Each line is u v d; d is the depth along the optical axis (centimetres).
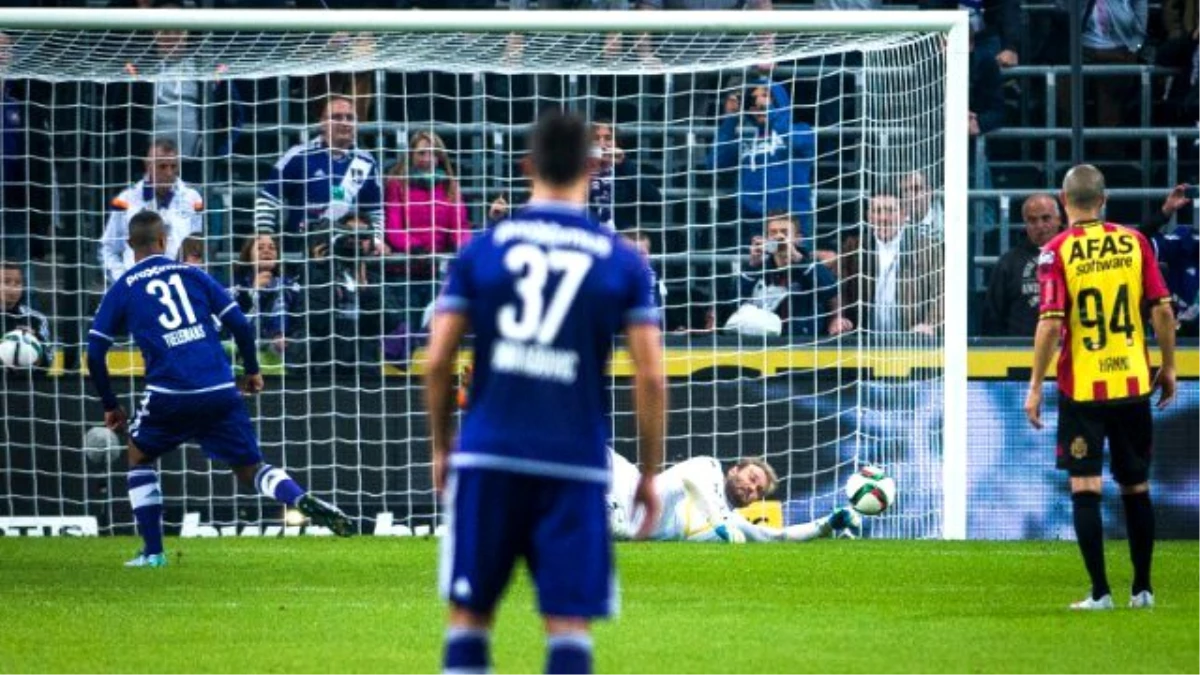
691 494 5141
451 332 1977
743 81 5819
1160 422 5388
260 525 5512
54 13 5084
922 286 5369
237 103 5644
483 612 1948
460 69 5491
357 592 3847
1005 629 3188
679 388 5466
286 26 5125
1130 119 6969
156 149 5653
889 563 4484
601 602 1916
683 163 6431
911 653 2883
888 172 5466
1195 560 4603
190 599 3712
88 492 5516
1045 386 5378
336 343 5622
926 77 5403
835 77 6469
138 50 5534
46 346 5525
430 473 5531
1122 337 3394
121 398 5531
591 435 1952
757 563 4466
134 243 4412
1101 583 3491
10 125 6212
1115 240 3391
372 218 5631
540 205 2005
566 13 5119
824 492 5419
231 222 5747
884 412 5394
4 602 3653
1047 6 6956
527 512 1945
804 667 2742
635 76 6556
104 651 2933
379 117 5669
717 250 5884
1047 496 5362
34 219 6206
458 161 5734
